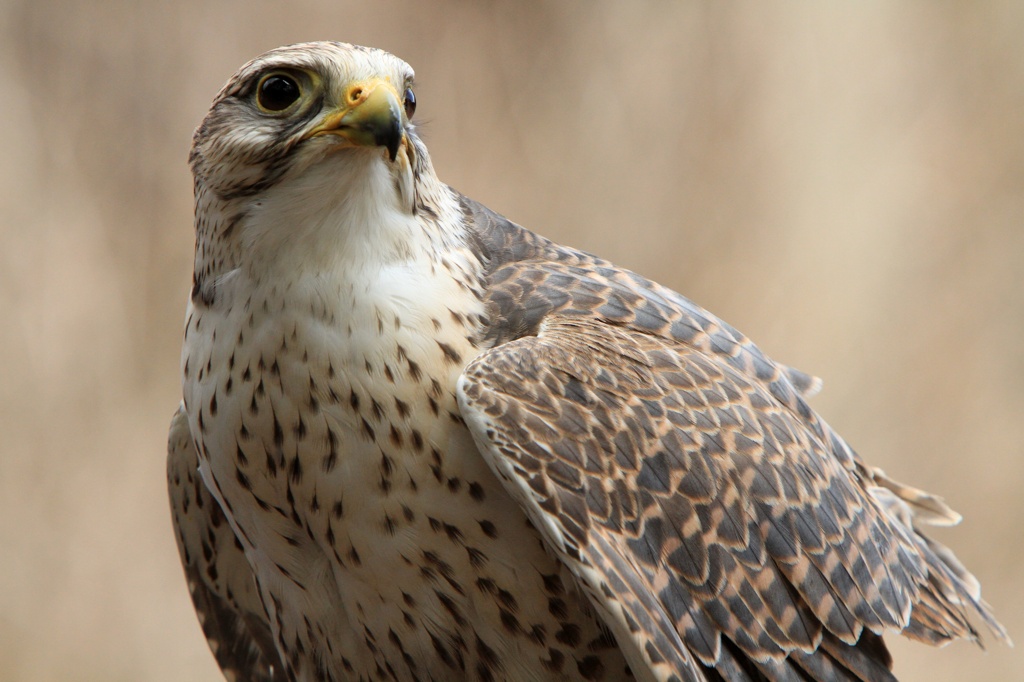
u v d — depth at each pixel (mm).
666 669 5957
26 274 13836
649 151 14633
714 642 6438
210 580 7734
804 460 6844
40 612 13086
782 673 6547
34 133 14180
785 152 14797
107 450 13711
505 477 6180
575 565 6102
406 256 6473
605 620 6098
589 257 7352
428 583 6477
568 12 14828
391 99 6234
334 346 6289
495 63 14773
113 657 13094
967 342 15250
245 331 6398
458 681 6715
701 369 6785
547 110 14711
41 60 14391
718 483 6523
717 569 6453
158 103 14555
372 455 6316
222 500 6793
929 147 15531
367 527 6398
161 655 13219
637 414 6461
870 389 14914
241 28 14773
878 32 15352
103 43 14484
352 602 6645
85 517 13477
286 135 6293
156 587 13477
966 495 15172
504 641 6602
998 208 15602
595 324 6797
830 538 6762
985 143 15664
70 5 14430
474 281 6770
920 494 8125
